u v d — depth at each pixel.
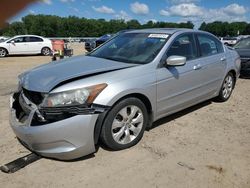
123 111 3.63
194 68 4.77
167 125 4.66
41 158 3.48
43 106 3.21
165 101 4.26
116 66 3.87
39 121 3.20
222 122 4.91
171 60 4.12
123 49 4.57
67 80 3.35
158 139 4.11
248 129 4.62
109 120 3.47
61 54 12.10
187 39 4.87
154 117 4.16
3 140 4.04
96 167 3.31
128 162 3.44
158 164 3.41
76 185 2.97
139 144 3.92
